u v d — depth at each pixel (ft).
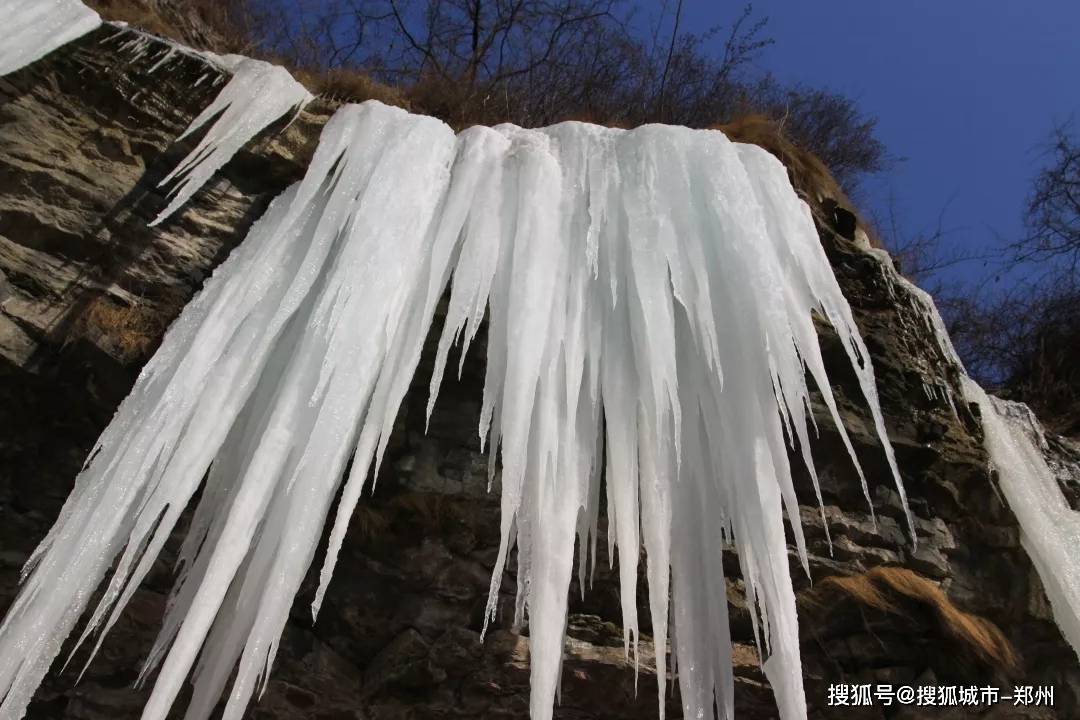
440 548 12.56
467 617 12.35
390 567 12.45
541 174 13.67
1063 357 32.86
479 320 12.01
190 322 12.18
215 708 11.90
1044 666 13.73
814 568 13.28
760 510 11.18
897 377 15.43
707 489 11.84
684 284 12.68
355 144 13.53
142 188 13.58
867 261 16.83
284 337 12.24
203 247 13.56
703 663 10.85
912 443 14.71
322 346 11.44
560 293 12.72
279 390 11.53
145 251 13.17
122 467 10.57
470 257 12.50
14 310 12.05
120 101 14.01
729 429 11.87
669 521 11.03
